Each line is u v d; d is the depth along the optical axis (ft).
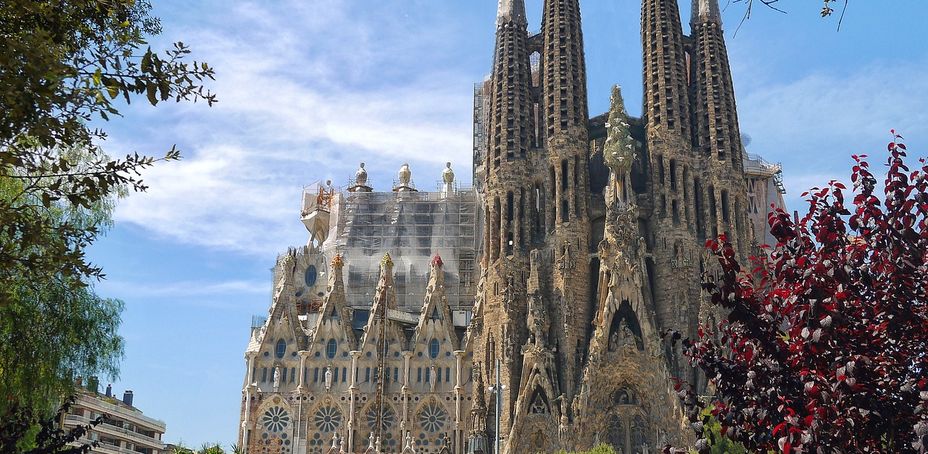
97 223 155.02
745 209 433.89
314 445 433.07
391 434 434.71
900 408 58.29
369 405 436.76
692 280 410.31
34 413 142.51
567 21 458.91
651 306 398.83
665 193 427.33
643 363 385.50
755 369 67.21
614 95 436.35
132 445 492.13
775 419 64.23
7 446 101.35
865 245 64.90
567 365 394.11
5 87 58.95
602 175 457.68
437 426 431.84
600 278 402.31
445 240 493.36
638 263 402.11
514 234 428.56
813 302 60.23
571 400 385.91
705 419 71.15
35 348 141.08
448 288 485.15
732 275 69.87
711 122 440.86
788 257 67.51
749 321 67.92
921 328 60.34
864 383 59.21
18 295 133.39
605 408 382.83
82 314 151.12
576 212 426.10
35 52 60.23
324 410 437.99
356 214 507.71
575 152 436.76
